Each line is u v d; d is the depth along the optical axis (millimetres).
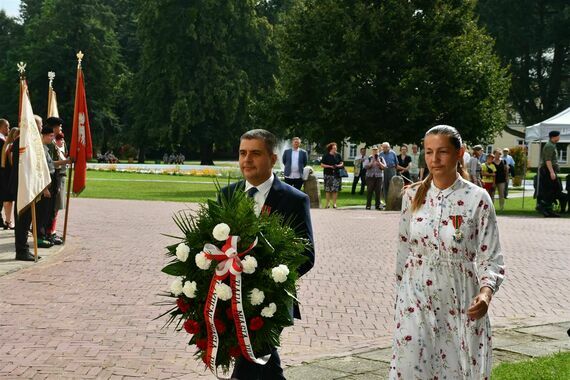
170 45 53312
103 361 5883
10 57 67188
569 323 7465
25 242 10938
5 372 5547
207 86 53344
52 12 64312
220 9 54062
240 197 3994
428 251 4020
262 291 3812
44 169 11016
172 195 26094
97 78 63250
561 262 12070
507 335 6852
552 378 5285
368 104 34969
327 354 6031
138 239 13719
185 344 6449
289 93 36719
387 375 5414
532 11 53812
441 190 4039
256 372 4055
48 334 6707
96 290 8789
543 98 56906
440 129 4004
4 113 65750
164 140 55688
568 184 21984
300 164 20625
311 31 36062
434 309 3984
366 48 34406
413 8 34656
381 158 22516
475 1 35719
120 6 76000
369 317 7727
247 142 4297
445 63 34312
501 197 23406
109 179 36375
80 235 14211
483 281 3836
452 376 3943
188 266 3924
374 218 19250
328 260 11617
